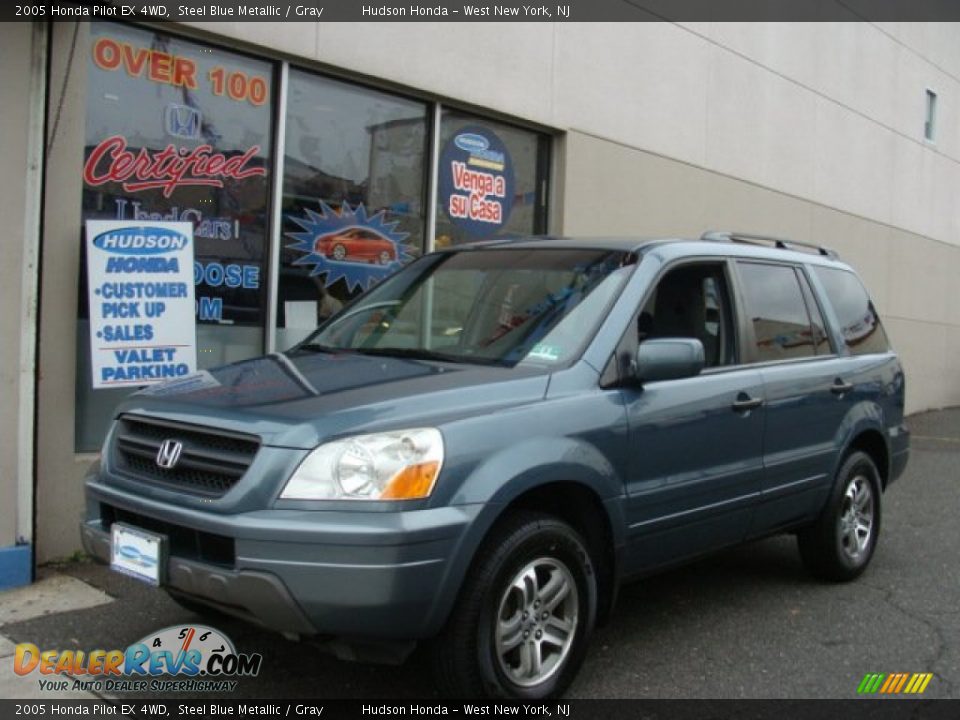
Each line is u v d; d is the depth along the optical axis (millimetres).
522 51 8422
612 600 4059
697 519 4422
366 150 7410
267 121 6738
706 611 5148
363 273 7434
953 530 7250
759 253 5320
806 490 5195
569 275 4484
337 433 3281
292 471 3240
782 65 11898
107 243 5547
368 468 3229
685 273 4723
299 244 6965
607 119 9328
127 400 4023
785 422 4988
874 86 13945
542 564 3684
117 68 5949
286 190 6863
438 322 4629
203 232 6414
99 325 5516
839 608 5242
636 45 9641
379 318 4816
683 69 10273
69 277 5648
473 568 3453
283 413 3406
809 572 5746
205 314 6445
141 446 3787
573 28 8922
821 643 4688
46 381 5578
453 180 8109
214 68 6426
